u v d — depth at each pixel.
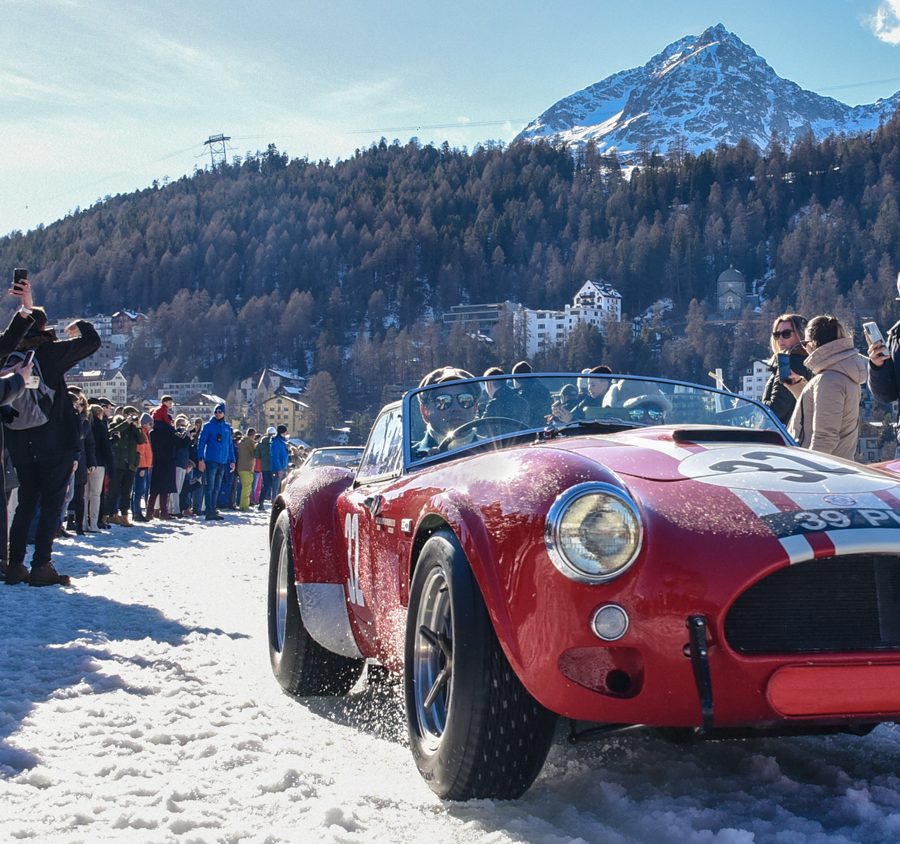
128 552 10.68
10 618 5.72
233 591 7.73
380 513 3.42
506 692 2.53
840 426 5.25
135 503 16.08
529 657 2.44
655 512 2.50
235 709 3.73
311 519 4.02
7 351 6.49
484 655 2.53
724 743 3.12
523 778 2.57
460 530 2.68
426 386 3.77
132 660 4.57
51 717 3.47
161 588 7.68
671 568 2.38
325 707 3.87
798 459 2.93
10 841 2.30
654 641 2.36
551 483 2.57
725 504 2.54
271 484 23.31
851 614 2.45
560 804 2.56
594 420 3.67
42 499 7.39
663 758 2.96
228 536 13.61
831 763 2.93
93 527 13.34
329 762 3.02
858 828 2.32
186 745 3.18
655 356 195.00
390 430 3.88
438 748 2.64
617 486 2.52
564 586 2.39
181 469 17.64
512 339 195.25
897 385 5.24
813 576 2.43
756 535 2.43
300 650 3.98
